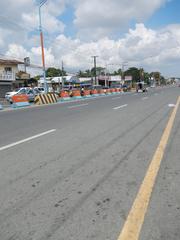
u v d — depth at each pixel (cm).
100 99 2930
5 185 421
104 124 1020
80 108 1791
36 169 495
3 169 501
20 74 5681
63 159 555
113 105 1959
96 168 492
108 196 370
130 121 1080
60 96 2997
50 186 412
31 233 286
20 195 383
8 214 328
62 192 389
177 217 309
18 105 2259
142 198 361
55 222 306
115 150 618
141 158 548
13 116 1433
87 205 345
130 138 746
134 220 304
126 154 582
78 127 966
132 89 7044
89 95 3850
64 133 852
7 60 5309
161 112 1368
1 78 4562
